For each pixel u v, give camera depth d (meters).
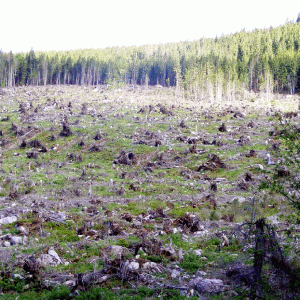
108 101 97.62
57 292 10.88
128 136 58.12
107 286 11.76
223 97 113.62
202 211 23.08
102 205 24.92
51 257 13.98
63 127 59.66
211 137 55.59
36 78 142.00
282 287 9.24
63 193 28.83
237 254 13.90
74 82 154.50
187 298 10.52
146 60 167.38
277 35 156.00
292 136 10.63
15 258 13.67
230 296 10.20
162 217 22.03
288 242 11.77
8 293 11.12
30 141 55.28
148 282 12.02
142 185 33.78
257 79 127.69
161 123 67.62
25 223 18.98
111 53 195.00
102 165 44.59
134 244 15.92
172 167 42.31
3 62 135.62
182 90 122.69
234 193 29.36
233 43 165.38
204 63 127.31
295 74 116.81
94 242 16.33
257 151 44.12
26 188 30.16
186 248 15.84
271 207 19.98
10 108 82.12
